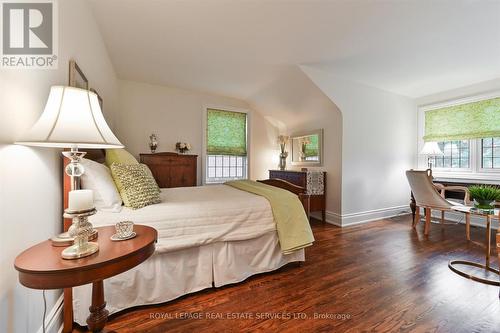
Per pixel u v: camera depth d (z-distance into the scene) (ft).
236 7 6.49
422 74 11.00
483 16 6.70
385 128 13.32
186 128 14.23
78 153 3.45
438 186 11.10
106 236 3.64
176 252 5.41
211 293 5.66
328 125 12.57
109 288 4.74
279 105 14.43
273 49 8.91
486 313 4.89
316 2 6.24
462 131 12.35
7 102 3.06
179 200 6.38
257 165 16.63
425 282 6.15
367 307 5.11
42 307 3.84
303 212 7.02
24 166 3.40
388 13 6.64
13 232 3.12
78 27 5.76
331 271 6.80
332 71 10.84
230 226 5.98
